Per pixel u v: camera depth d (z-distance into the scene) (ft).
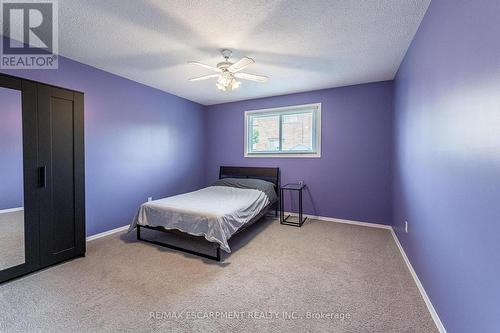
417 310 5.41
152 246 9.12
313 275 6.95
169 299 5.74
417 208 6.73
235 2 5.59
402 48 7.93
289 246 9.18
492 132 3.22
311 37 7.27
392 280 6.68
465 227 3.97
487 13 3.31
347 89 12.28
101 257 8.09
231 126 15.97
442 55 4.91
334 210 12.80
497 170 3.10
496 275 3.13
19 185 6.71
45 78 8.24
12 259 6.58
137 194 11.92
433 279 5.34
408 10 5.89
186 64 9.46
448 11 4.62
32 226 6.87
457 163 4.27
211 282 6.54
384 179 11.55
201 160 16.60
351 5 5.69
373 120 11.73
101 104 10.11
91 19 6.34
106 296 5.83
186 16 6.18
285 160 14.14
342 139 12.48
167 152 13.75
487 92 3.33
